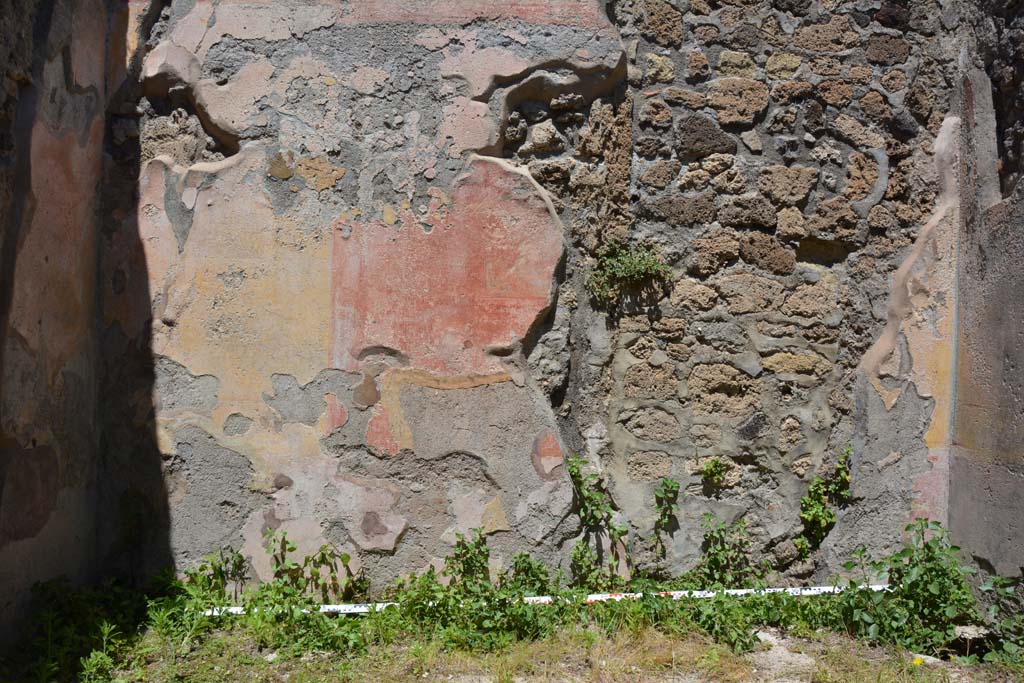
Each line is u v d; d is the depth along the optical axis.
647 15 4.41
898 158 4.48
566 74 4.24
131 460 4.09
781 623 3.83
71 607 3.60
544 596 3.97
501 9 4.20
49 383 3.64
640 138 4.42
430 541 4.11
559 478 4.16
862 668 3.40
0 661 3.20
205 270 4.10
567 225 4.28
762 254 4.45
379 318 4.12
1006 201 3.93
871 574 4.36
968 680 3.32
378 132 4.14
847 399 4.46
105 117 4.15
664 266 4.39
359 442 4.11
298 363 4.10
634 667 3.36
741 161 4.45
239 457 4.09
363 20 4.15
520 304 4.17
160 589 3.97
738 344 4.44
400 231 4.13
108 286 4.11
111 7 4.16
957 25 4.46
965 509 4.19
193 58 4.12
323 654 3.47
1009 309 3.87
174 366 4.10
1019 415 3.73
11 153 3.33
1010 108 3.99
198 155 4.16
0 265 3.23
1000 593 3.64
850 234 4.47
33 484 3.51
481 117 4.15
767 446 4.44
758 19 4.46
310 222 4.11
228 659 3.41
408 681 3.23
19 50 3.38
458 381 4.13
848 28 4.47
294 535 4.09
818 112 4.46
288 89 4.12
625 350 4.41
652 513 4.39
